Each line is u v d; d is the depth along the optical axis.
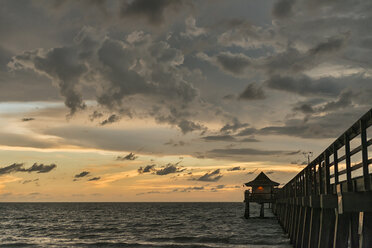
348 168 9.55
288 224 30.66
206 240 35.28
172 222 66.00
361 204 8.74
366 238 8.53
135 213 111.44
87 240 37.53
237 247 29.31
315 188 14.95
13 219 79.50
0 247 32.59
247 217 61.88
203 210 138.88
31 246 32.94
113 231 48.19
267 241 31.94
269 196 51.25
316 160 14.25
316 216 14.37
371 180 7.95
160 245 32.41
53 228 54.19
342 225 10.48
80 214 105.56
